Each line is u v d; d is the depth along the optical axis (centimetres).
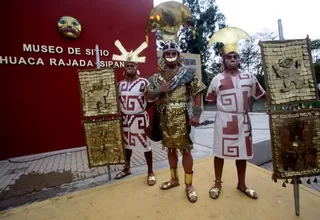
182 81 187
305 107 165
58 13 405
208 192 206
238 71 187
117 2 465
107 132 237
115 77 227
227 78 183
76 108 434
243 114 183
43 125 407
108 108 231
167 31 212
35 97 398
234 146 183
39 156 390
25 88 388
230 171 252
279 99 154
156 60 518
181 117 195
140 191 216
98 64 232
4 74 372
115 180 267
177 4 212
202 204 186
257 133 506
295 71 154
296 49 155
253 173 243
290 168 158
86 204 196
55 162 352
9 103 378
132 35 485
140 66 495
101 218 174
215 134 195
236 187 213
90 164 241
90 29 437
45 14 394
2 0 362
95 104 232
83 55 433
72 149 429
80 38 427
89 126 237
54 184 266
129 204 193
